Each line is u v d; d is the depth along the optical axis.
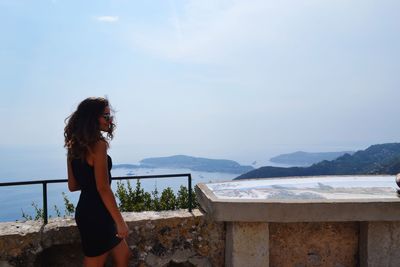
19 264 3.26
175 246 3.66
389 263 3.73
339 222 3.86
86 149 2.71
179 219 3.68
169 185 5.59
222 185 4.54
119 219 2.69
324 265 3.85
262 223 3.63
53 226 3.42
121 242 2.90
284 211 3.56
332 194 4.05
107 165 2.73
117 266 2.90
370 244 3.72
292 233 3.81
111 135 2.89
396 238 3.73
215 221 3.72
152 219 3.63
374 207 3.63
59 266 3.54
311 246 3.84
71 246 3.55
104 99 2.85
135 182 5.61
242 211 3.55
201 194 4.13
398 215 3.65
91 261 2.81
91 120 2.73
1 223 3.52
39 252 3.32
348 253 3.88
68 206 4.87
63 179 3.48
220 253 3.75
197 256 3.70
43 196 3.46
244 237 3.62
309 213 3.57
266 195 3.98
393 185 4.61
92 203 2.77
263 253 3.64
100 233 2.76
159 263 3.60
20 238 3.28
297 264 3.81
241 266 3.62
